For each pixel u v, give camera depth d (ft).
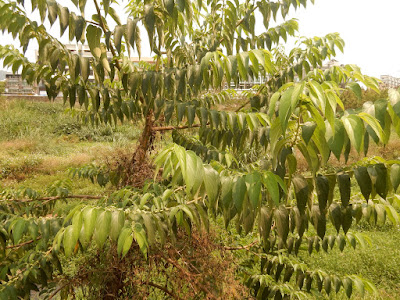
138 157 6.16
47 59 4.75
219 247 5.47
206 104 7.21
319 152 3.50
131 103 5.89
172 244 4.83
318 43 7.46
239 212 3.29
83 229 3.78
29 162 37.11
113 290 5.48
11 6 4.48
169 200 4.74
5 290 5.30
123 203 4.33
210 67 5.38
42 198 6.70
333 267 15.53
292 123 3.43
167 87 5.08
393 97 2.98
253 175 3.29
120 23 5.29
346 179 3.87
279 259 6.56
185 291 5.05
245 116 5.14
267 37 7.27
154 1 5.21
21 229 4.86
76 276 5.31
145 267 4.93
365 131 3.62
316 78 5.06
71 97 5.37
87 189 25.91
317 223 4.50
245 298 5.89
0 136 51.60
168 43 6.36
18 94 75.92
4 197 6.59
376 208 5.03
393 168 3.59
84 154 40.68
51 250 5.62
